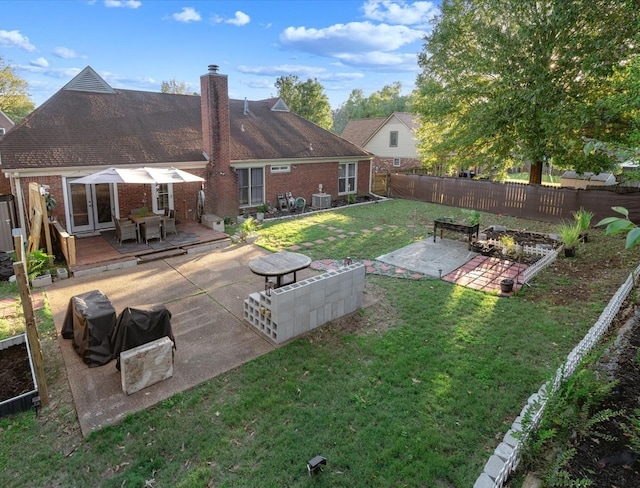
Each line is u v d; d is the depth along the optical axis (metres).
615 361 5.93
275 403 5.48
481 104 17.50
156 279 10.22
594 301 8.64
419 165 33.66
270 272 7.67
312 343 7.07
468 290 9.42
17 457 4.57
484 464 4.45
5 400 5.30
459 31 18.00
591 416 4.79
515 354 6.71
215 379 6.03
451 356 6.63
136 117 17.00
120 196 14.44
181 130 17.45
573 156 16.94
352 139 40.62
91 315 6.38
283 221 17.05
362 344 7.00
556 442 4.38
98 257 11.25
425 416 5.20
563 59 14.73
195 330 7.56
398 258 11.84
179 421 5.14
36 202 10.96
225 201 16.67
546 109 15.44
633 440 4.03
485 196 19.77
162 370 5.91
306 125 23.88
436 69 19.28
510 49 15.69
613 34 13.53
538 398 4.75
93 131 15.03
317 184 21.17
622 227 2.32
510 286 9.16
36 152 12.97
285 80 49.94
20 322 7.85
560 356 6.61
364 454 4.58
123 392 5.66
